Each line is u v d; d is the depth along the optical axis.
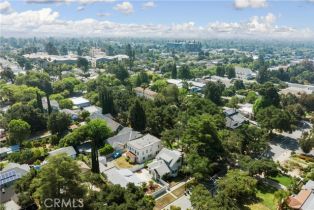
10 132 90.12
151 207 53.75
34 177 58.94
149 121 100.62
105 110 117.44
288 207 60.03
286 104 134.62
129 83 176.25
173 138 88.44
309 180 68.69
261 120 104.62
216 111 108.56
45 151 86.00
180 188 69.25
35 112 104.94
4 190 62.09
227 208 53.66
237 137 84.94
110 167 78.56
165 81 168.00
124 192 55.62
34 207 57.34
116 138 92.25
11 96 138.88
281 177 75.44
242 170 76.56
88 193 54.47
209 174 74.06
